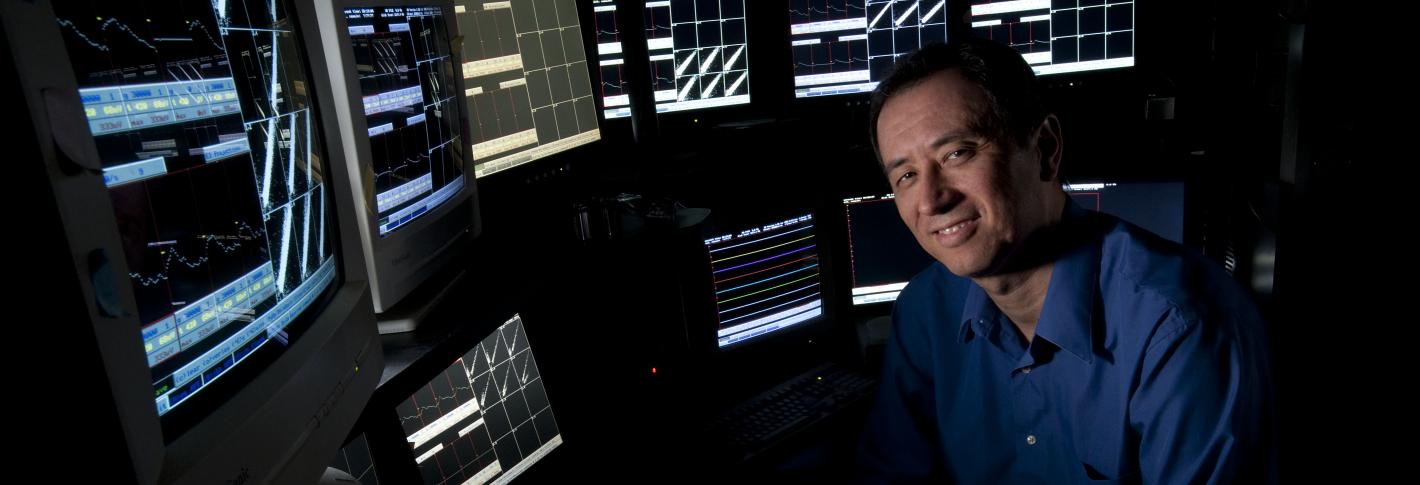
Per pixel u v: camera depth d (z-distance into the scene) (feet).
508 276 4.77
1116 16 7.89
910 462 5.05
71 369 1.59
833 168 7.33
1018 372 4.42
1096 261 4.07
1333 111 6.45
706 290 6.33
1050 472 4.46
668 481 5.20
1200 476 3.64
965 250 3.68
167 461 1.93
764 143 7.56
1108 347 3.99
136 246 1.97
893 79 3.74
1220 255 7.62
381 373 3.27
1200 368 3.63
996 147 3.53
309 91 3.12
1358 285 6.69
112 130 1.93
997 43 3.68
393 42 4.13
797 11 7.85
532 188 6.31
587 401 5.44
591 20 6.77
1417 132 6.29
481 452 4.46
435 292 4.34
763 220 6.63
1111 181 7.14
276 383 2.45
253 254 2.52
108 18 1.97
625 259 5.30
